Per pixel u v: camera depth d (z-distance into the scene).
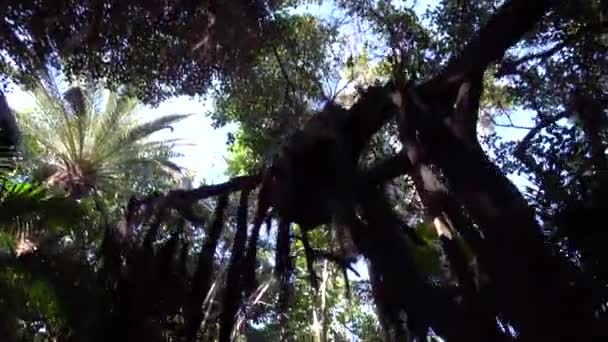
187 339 6.54
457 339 4.61
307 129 6.64
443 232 5.42
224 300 6.55
